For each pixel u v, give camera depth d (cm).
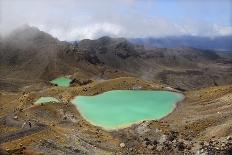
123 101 16462
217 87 16700
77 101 16662
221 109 13438
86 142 11994
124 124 14038
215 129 11781
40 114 14925
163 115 14550
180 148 11200
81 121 14562
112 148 11988
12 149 10206
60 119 14800
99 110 15575
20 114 14675
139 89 17800
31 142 10912
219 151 10331
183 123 13012
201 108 14325
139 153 11612
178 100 16050
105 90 17812
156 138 12181
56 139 11550
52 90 18925
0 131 12606
